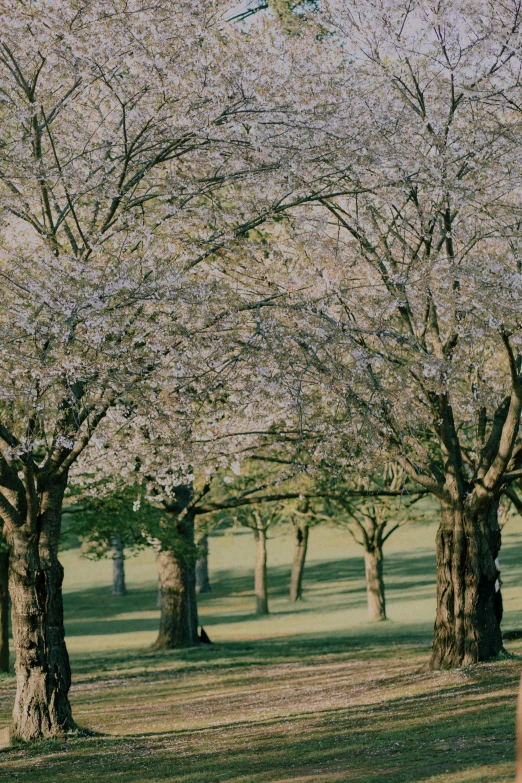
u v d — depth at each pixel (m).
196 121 12.16
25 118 11.85
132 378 11.65
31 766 11.16
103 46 11.55
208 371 11.80
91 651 30.81
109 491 21.73
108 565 63.47
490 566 16.97
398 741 10.78
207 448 15.89
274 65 13.05
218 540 69.19
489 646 16.84
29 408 11.51
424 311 15.71
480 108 14.88
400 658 22.03
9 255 12.23
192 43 12.03
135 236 12.34
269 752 11.17
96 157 12.95
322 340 11.80
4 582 24.31
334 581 51.31
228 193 14.07
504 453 15.73
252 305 12.26
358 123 12.82
